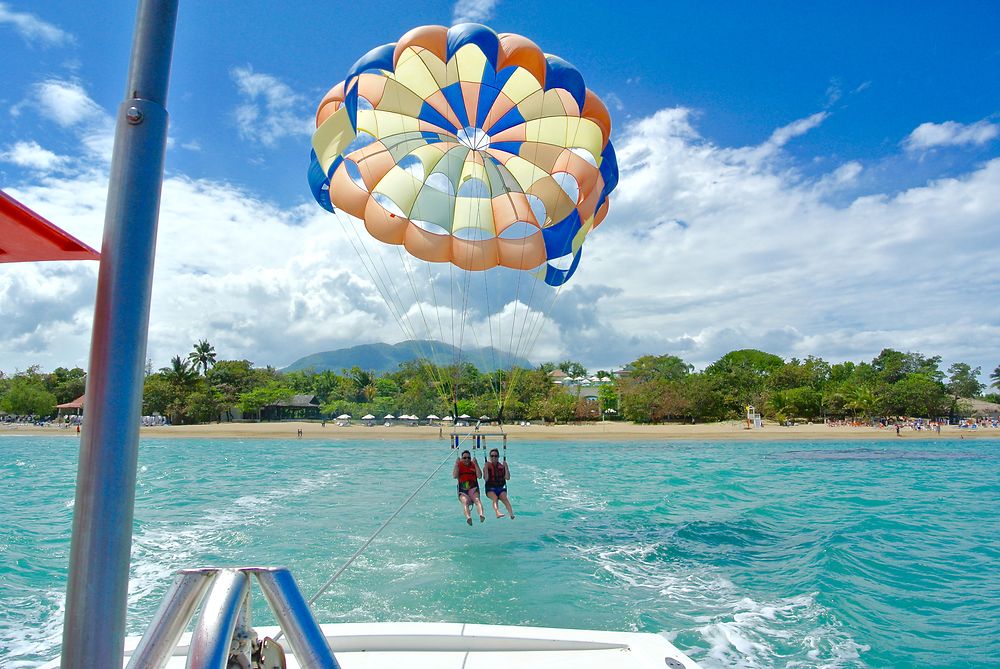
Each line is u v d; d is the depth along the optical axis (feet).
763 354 382.42
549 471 94.99
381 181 35.81
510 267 37.09
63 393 303.07
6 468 96.89
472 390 248.73
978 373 322.75
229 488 68.59
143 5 5.00
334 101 34.06
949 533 42.42
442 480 76.69
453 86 33.96
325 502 56.39
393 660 11.40
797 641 22.31
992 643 22.15
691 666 11.09
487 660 11.42
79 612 4.24
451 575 30.22
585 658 11.47
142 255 4.70
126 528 4.44
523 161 37.17
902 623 24.26
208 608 4.90
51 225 5.10
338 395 318.24
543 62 30.04
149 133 4.85
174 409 258.57
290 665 10.69
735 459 123.75
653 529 43.57
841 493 67.77
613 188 38.27
